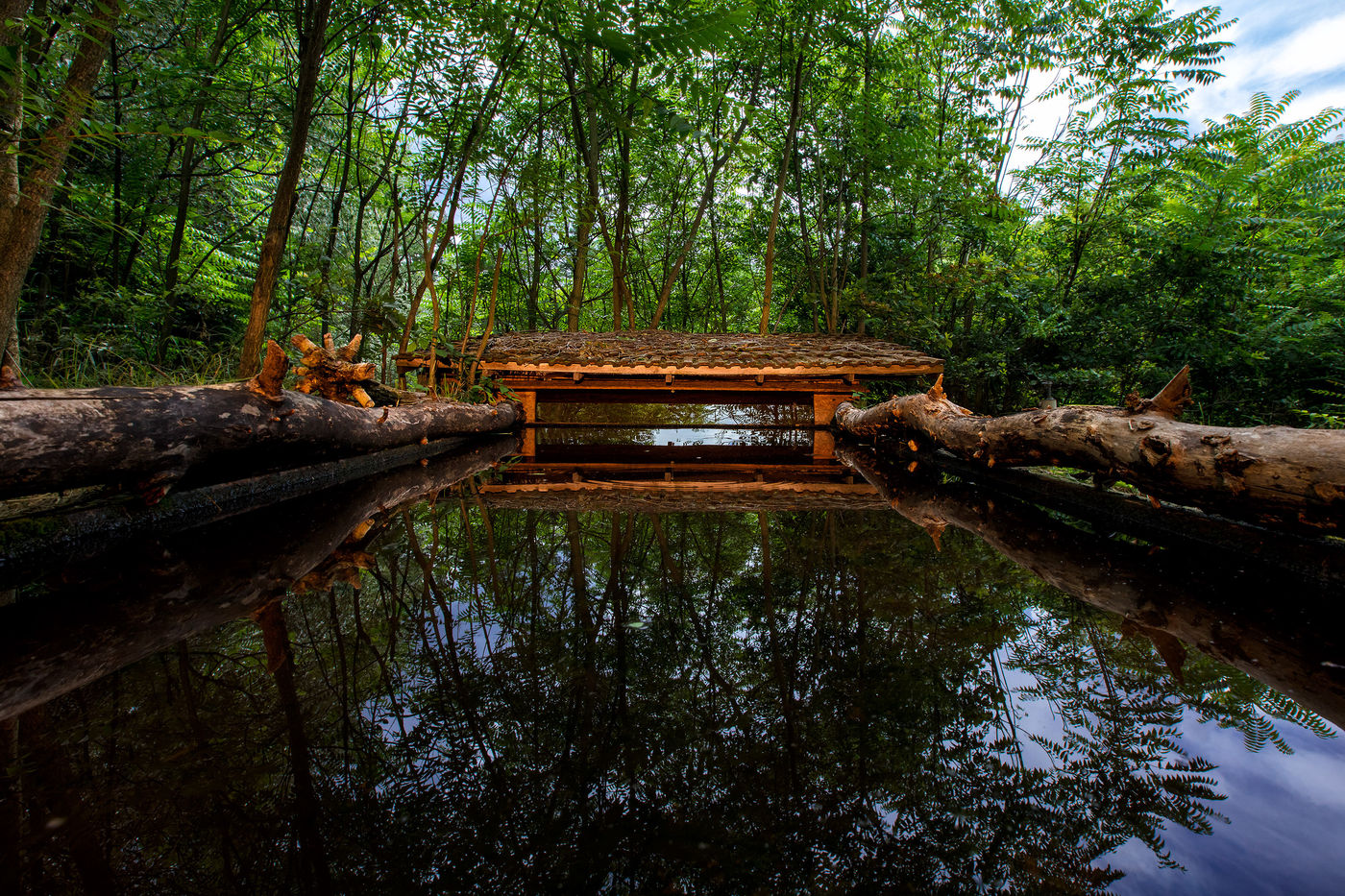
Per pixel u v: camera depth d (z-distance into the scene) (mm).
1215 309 5375
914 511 3078
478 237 8562
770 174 8750
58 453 1616
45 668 1268
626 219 8523
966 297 6965
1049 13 6305
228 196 7020
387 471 4027
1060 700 1279
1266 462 1674
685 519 2941
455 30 4594
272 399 2453
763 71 7746
